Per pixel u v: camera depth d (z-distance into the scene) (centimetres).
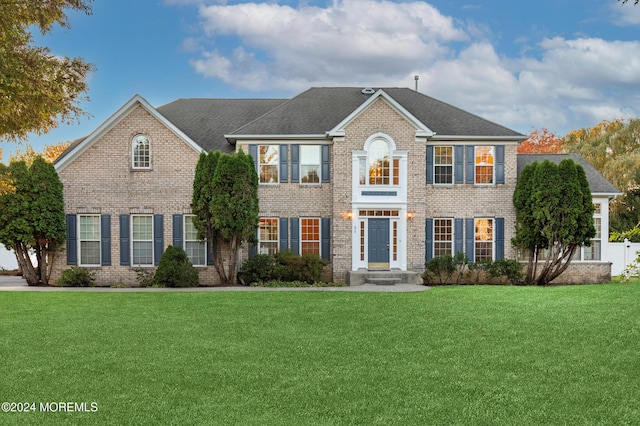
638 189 4109
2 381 941
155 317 1536
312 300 1831
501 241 2741
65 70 1447
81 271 2544
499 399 842
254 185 2534
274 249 2722
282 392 880
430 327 1350
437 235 2748
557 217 2512
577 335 1210
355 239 2647
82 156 2647
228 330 1350
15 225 2442
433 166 2741
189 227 2673
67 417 780
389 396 860
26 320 1495
